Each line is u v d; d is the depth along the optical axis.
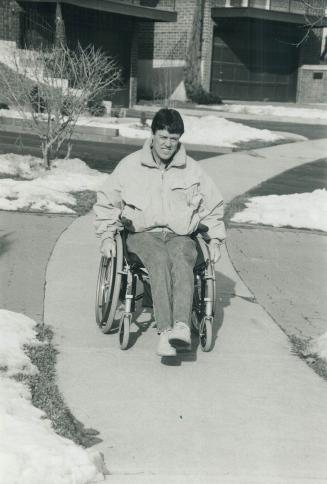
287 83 36.34
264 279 7.12
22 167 11.98
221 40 33.59
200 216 5.22
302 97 36.56
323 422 4.08
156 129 4.96
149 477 3.38
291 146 19.36
